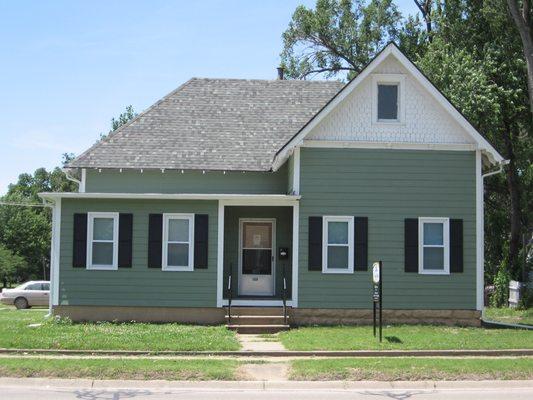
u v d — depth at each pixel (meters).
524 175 33.00
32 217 71.81
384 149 20.11
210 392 11.54
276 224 21.94
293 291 19.73
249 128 23.42
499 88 28.78
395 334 17.64
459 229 20.03
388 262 19.91
